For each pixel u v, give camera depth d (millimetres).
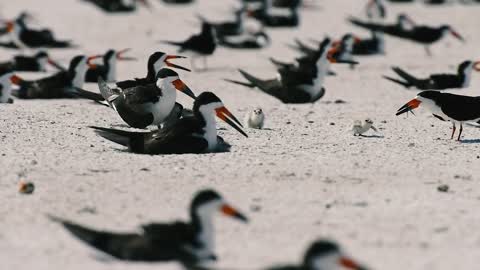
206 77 29703
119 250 10258
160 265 10445
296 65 29188
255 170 15289
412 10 49781
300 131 19391
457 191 14172
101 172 15000
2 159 15891
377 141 18281
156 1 52906
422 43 36062
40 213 12609
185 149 16391
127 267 10375
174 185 14211
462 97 18281
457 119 18188
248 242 11453
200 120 16594
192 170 15203
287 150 17078
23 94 24953
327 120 21109
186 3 51531
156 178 14633
